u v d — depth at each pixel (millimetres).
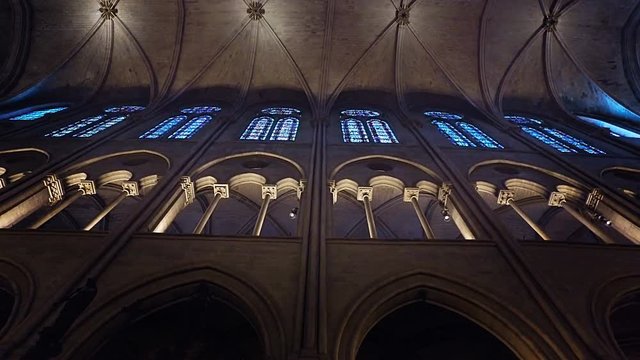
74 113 19219
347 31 21359
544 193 13016
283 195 13695
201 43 21531
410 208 16312
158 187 11375
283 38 21547
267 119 19406
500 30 20984
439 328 9320
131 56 21516
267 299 7621
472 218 10531
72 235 9148
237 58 21672
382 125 18906
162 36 21312
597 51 21094
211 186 12805
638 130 18391
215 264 8406
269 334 7047
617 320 9375
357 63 21594
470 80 21516
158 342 8695
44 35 20547
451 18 21094
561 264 8773
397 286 8070
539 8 20359
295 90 21891
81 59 20984
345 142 15859
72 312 5469
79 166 12938
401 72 21703
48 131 16328
